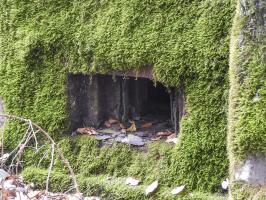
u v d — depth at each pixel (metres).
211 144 4.29
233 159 3.58
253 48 3.51
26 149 5.00
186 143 4.39
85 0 4.67
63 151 4.87
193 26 4.28
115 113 5.05
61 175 4.79
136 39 4.44
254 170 3.50
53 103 4.90
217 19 4.17
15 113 5.02
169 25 4.35
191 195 4.31
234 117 3.57
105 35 4.56
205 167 4.34
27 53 4.88
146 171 4.57
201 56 4.23
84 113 5.01
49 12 4.82
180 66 4.31
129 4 4.49
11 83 5.01
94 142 4.83
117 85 5.00
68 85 4.89
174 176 4.45
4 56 5.03
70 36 4.73
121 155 4.71
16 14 4.94
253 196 3.47
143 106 5.21
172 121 4.82
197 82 4.30
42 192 4.38
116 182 4.61
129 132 4.87
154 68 4.40
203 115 4.31
